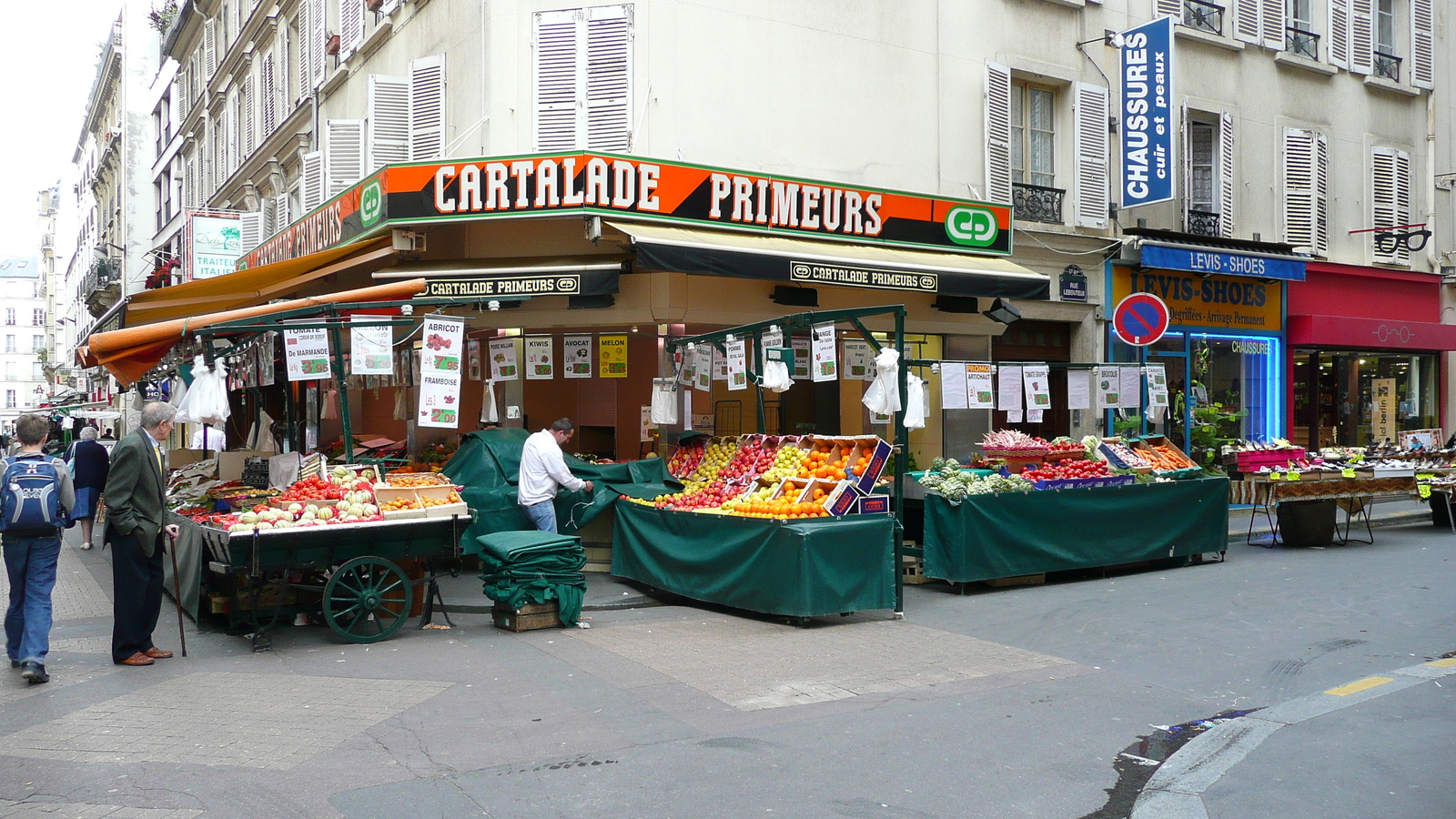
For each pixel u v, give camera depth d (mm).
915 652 7426
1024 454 10844
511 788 4691
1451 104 20531
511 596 8156
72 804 4520
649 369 12641
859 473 8844
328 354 9023
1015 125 15500
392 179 11227
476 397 13656
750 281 12484
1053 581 10586
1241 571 10961
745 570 8594
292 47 19906
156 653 7277
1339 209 18750
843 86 13430
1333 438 18734
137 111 36875
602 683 6527
